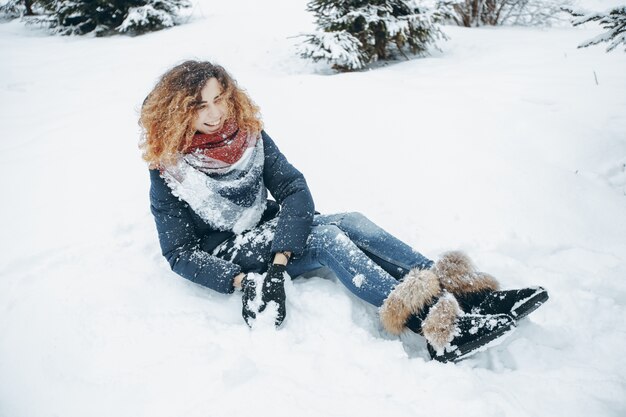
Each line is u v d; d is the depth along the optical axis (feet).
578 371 5.10
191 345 5.54
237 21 25.85
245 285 5.82
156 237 7.80
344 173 9.53
